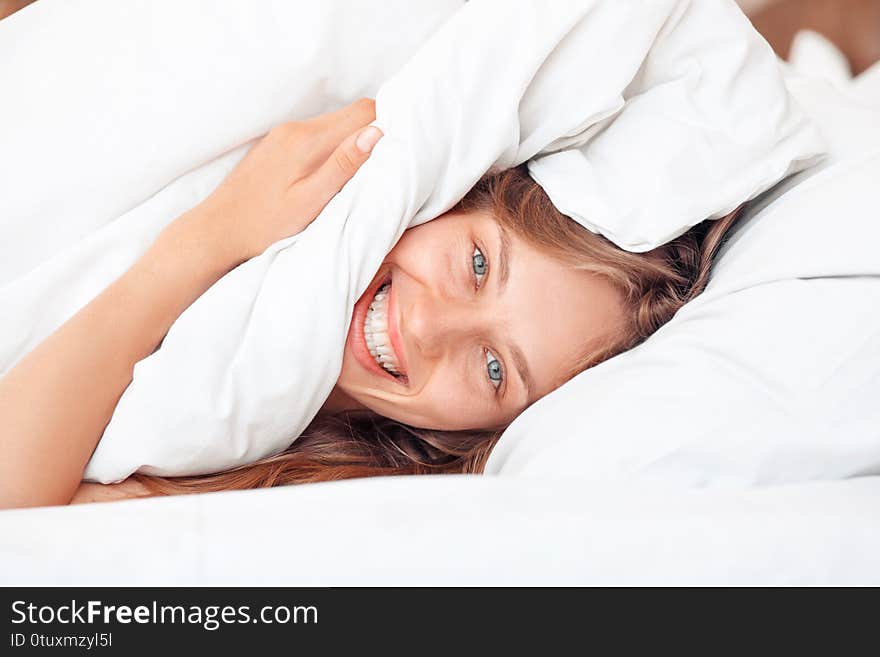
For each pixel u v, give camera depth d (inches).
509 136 33.3
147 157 32.9
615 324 35.5
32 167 32.5
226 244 32.3
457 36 33.2
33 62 33.8
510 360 34.5
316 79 34.5
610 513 22.5
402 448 40.3
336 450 38.4
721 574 21.8
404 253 33.7
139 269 31.3
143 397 29.5
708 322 31.2
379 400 34.7
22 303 31.1
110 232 32.4
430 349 33.6
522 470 30.0
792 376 28.6
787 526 22.8
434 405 34.6
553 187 34.4
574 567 21.3
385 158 32.2
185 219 32.4
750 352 29.4
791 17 78.7
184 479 33.0
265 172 33.3
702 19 34.4
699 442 27.9
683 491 24.8
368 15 35.2
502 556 21.1
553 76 34.0
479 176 33.5
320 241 31.2
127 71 33.5
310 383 31.1
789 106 34.2
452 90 32.8
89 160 32.6
